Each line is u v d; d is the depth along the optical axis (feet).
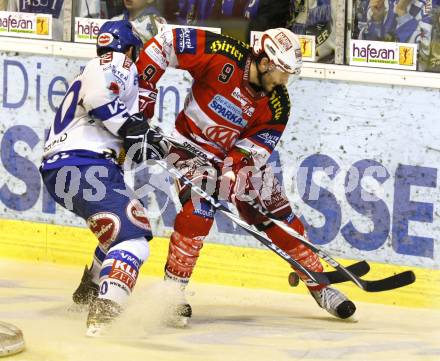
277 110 33.99
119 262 29.30
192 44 32.55
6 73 43.39
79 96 30.32
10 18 43.73
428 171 38.78
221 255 41.32
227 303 38.50
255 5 41.32
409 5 39.52
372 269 39.63
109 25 31.55
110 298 29.14
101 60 29.71
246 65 32.71
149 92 32.68
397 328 34.94
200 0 41.98
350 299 39.93
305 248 36.27
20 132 43.42
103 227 29.81
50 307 34.32
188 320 33.53
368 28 40.04
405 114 38.86
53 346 27.61
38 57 42.93
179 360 27.09
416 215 39.04
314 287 36.24
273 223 36.06
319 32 40.63
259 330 32.71
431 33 39.52
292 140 40.14
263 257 40.81
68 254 43.24
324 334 32.35
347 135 39.55
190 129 34.06
